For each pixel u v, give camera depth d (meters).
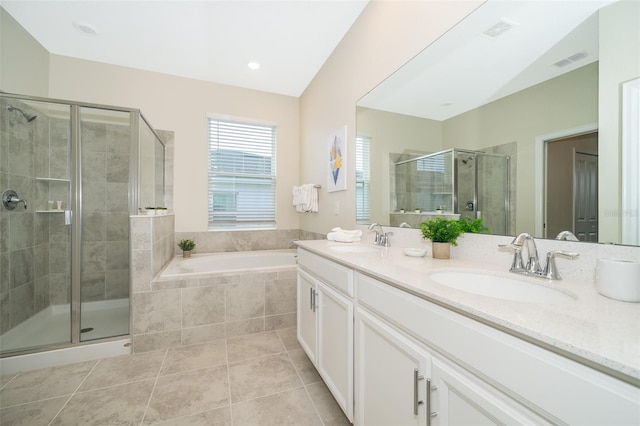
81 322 2.07
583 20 0.84
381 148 1.85
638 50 0.72
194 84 3.10
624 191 0.75
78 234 2.00
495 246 1.11
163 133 2.97
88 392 1.51
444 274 1.03
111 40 2.41
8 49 2.10
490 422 0.57
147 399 1.46
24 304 2.15
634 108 0.73
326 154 2.71
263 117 3.42
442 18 1.36
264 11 2.06
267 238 3.43
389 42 1.75
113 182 2.70
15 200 2.11
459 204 1.29
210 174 3.23
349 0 1.96
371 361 1.03
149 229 2.03
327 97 2.69
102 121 2.54
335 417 1.34
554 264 0.88
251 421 1.31
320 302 1.51
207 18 2.13
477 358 0.60
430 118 1.45
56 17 2.13
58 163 2.26
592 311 0.58
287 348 2.04
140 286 2.00
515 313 0.56
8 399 1.45
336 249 1.61
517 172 1.04
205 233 3.15
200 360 1.86
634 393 0.37
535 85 0.98
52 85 2.59
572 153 0.86
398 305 0.87
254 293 2.30
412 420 0.81
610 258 0.77
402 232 1.67
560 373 0.46
